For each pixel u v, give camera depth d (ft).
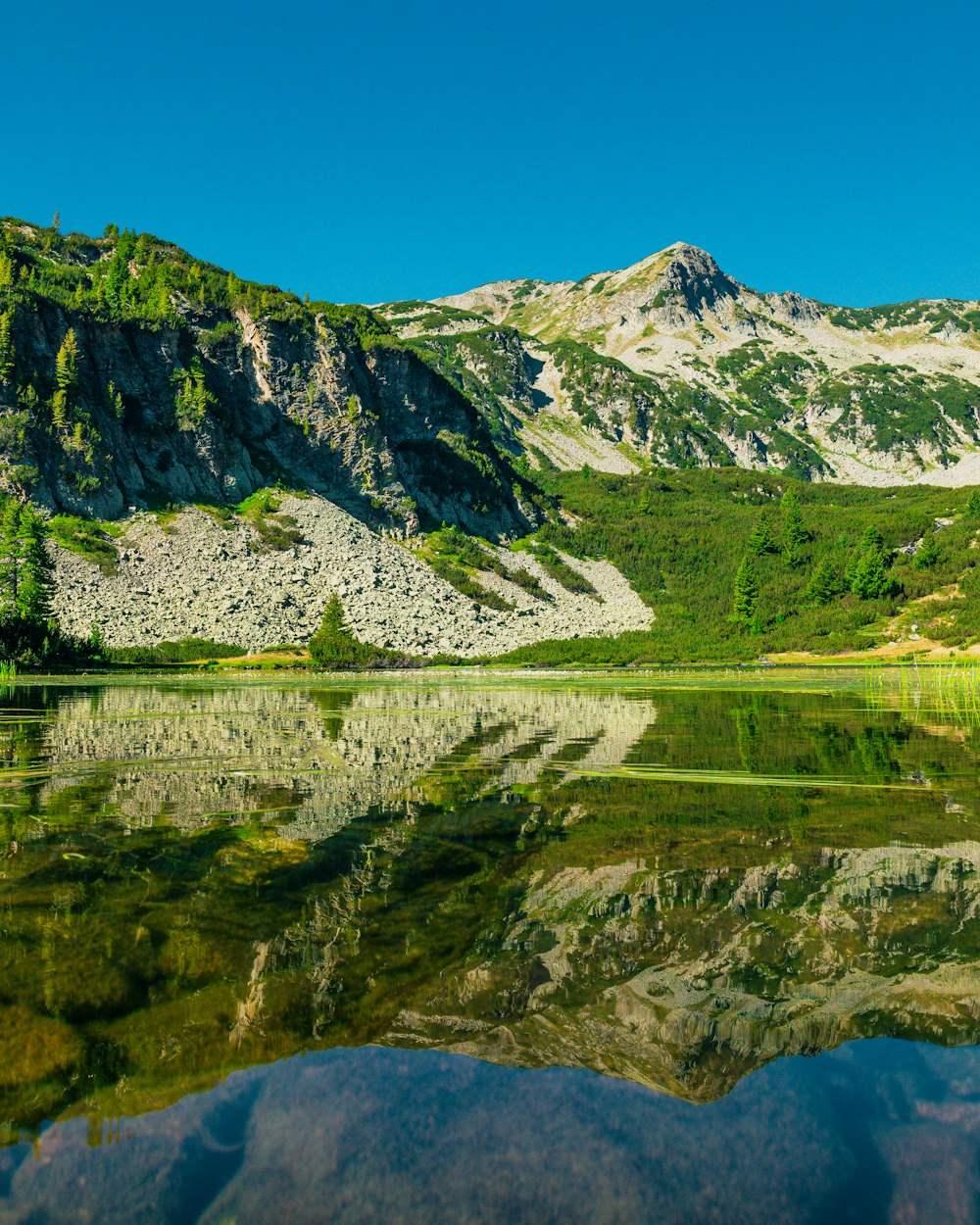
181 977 16.20
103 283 407.03
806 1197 9.64
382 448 429.79
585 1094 12.46
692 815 33.50
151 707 103.45
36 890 22.00
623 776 44.34
